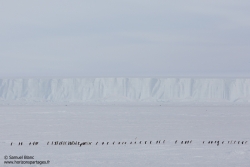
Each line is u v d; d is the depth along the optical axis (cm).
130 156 19250
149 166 17100
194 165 17400
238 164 17650
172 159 18575
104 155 19388
